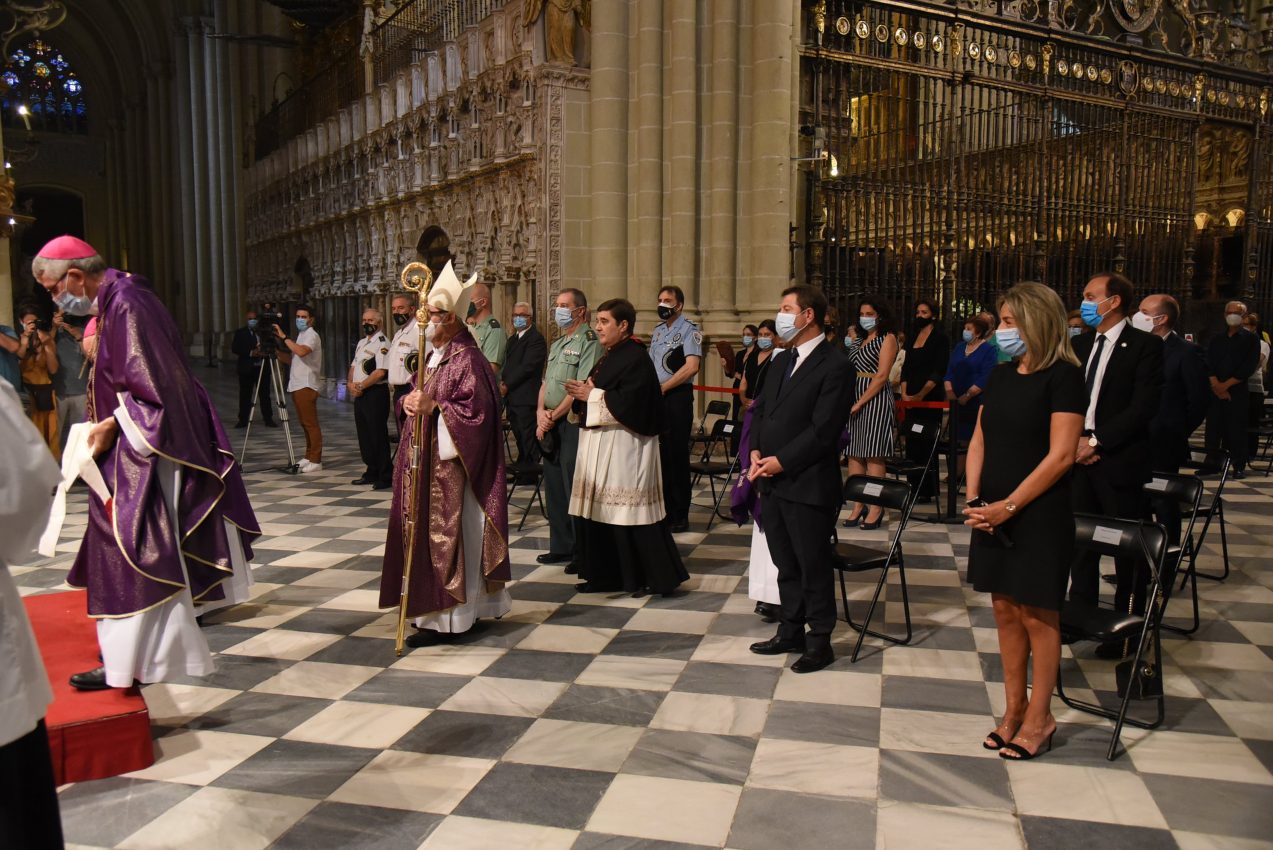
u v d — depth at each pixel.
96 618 3.75
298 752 3.57
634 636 4.90
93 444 3.85
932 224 12.21
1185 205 15.16
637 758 3.51
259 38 26.34
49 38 41.16
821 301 4.36
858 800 3.18
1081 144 13.83
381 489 9.33
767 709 3.96
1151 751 3.54
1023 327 3.37
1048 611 3.42
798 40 11.30
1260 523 7.70
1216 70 15.09
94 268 4.05
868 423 7.46
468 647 4.74
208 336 32.03
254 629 5.03
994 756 3.51
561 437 6.34
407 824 3.04
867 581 5.93
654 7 11.36
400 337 8.91
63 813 3.12
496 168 12.92
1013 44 13.34
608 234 11.73
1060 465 3.27
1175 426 5.79
